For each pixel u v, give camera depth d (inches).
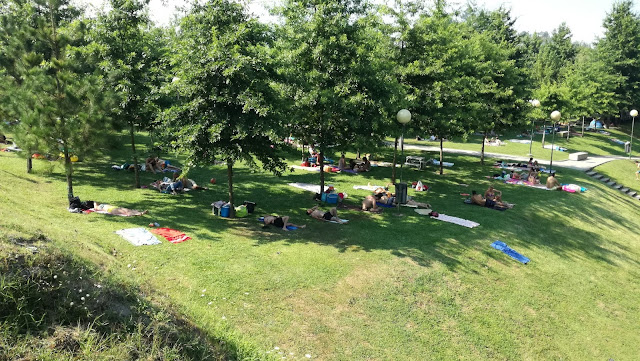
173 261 428.5
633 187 1181.1
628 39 2170.3
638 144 2050.9
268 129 533.6
